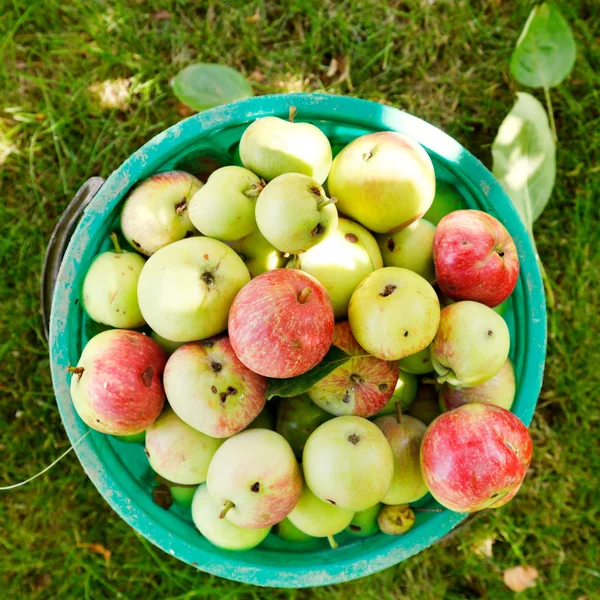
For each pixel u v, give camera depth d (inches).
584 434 26.5
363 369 18.0
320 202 16.6
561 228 26.9
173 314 16.8
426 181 18.1
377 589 25.9
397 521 19.6
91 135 26.4
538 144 23.8
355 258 18.0
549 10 24.6
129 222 18.6
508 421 17.3
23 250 25.9
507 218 20.0
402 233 19.2
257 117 19.3
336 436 17.0
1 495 25.7
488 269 17.9
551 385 26.6
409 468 18.6
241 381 17.2
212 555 19.4
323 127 20.3
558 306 26.6
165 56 26.6
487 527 26.4
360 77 26.8
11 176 26.2
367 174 17.9
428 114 26.7
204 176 20.6
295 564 20.0
